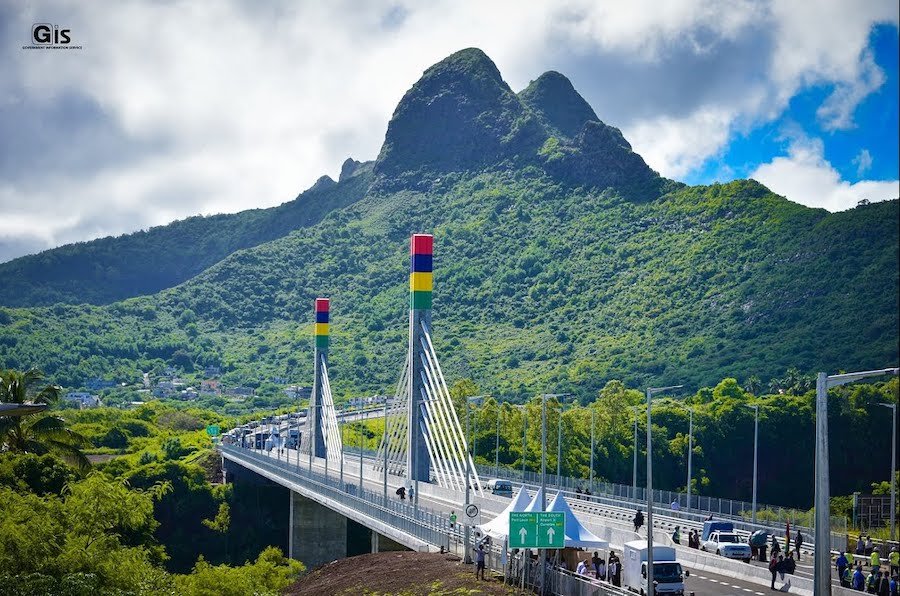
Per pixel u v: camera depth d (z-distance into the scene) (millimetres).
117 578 55344
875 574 66062
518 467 180250
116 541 59281
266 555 93250
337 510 115438
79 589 51469
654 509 112000
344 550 145125
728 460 199875
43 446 118062
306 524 144625
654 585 60188
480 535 75812
